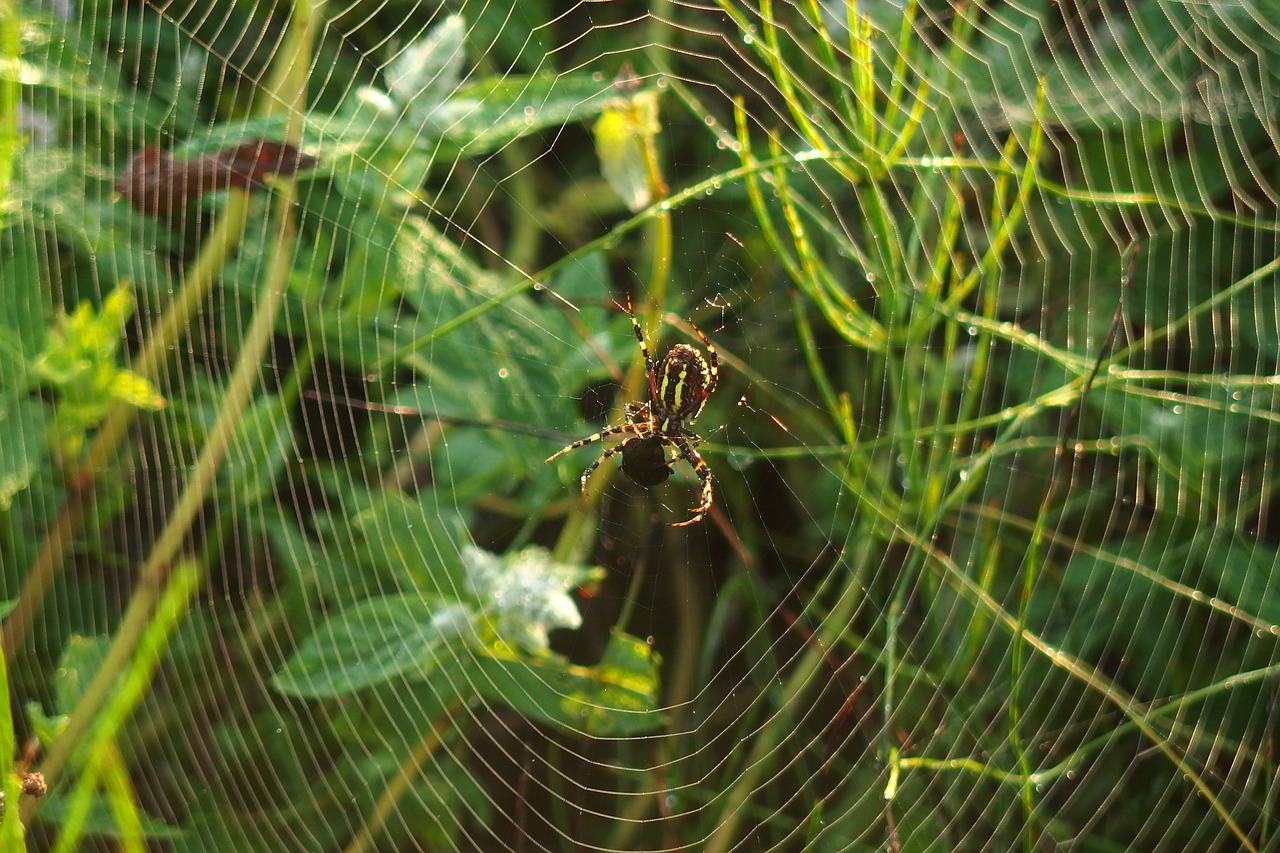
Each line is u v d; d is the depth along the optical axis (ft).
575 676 2.21
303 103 2.20
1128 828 2.23
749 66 2.24
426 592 2.19
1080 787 2.23
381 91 2.25
